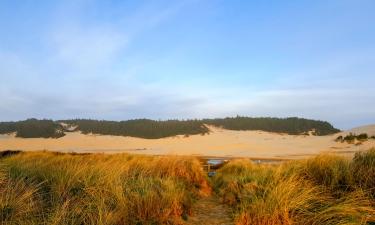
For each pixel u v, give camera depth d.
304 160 9.27
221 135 97.38
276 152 45.97
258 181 8.99
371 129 49.62
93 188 6.84
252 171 12.72
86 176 7.70
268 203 6.46
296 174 8.12
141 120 112.44
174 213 7.06
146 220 6.31
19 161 10.54
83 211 5.89
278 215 6.10
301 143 57.28
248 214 6.47
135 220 6.17
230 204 8.56
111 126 108.81
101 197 6.46
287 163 10.19
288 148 51.72
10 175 7.34
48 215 5.50
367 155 8.11
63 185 7.06
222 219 7.32
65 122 115.12
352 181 7.21
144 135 101.81
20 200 5.79
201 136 90.44
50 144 71.81
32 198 6.19
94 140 79.12
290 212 6.21
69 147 66.88
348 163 8.07
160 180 8.92
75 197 6.53
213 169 21.36
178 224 6.68
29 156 15.36
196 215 7.68
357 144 40.31
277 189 6.87
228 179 12.19
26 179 7.50
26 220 5.25
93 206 6.12
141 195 7.07
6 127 104.62
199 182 11.41
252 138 88.31
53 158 13.71
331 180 7.62
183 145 70.12
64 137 96.50
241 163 16.44
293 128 108.69
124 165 10.17
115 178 7.63
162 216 6.63
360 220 5.45
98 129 106.88
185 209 7.65
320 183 7.68
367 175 7.16
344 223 5.41
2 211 5.47
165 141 79.62
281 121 112.50
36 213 5.80
